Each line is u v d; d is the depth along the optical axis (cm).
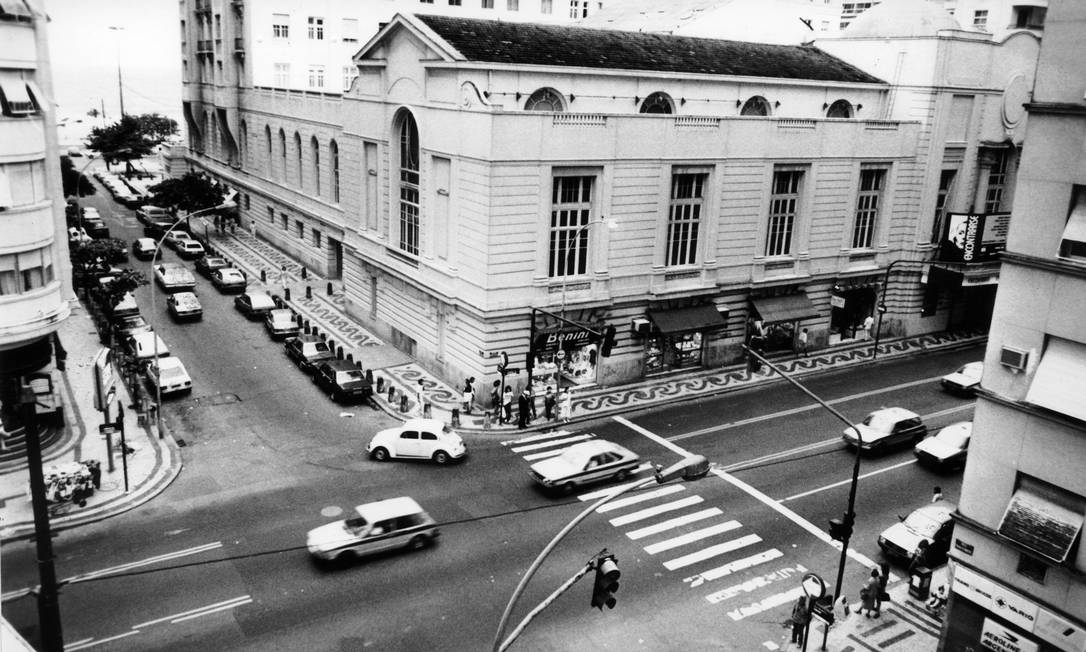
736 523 2936
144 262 6144
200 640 2164
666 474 1681
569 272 4006
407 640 2208
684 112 4541
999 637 2028
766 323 4544
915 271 5150
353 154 4966
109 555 2547
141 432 3438
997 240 4994
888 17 5188
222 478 3095
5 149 2483
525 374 3956
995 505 2019
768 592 2544
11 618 2034
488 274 3722
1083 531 1858
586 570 1650
